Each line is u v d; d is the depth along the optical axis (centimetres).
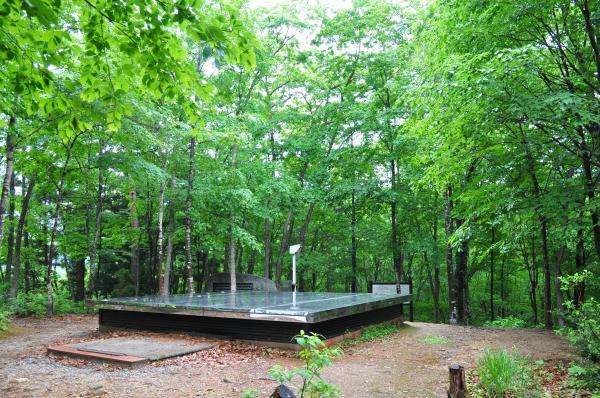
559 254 1333
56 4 390
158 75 461
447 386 617
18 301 1477
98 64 454
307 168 2392
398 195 1805
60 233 2095
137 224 2061
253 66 447
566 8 788
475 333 1117
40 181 1711
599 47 787
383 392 590
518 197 876
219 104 1786
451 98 742
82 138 1543
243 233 1688
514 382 543
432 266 2258
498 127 813
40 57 443
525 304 2477
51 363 740
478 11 834
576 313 654
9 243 2027
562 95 666
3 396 552
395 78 1750
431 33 1012
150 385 605
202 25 390
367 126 1861
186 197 1684
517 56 674
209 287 1955
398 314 1307
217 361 754
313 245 2759
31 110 482
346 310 939
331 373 690
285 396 392
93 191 2025
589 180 789
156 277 2339
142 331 1042
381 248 2225
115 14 408
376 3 1962
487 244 1816
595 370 573
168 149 1558
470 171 1203
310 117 2144
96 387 589
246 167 1783
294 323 850
